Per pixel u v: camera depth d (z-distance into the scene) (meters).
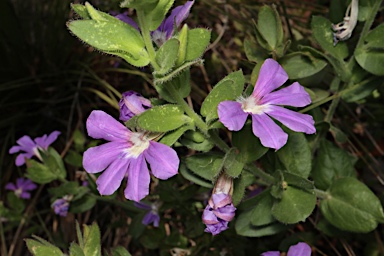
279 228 0.30
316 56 0.31
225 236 0.35
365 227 0.30
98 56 0.47
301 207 0.28
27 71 0.48
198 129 0.26
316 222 0.35
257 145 0.28
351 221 0.30
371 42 0.30
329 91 0.35
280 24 0.31
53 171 0.35
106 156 0.24
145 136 0.24
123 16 0.26
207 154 0.28
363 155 0.40
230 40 0.45
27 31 0.49
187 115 0.25
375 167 0.39
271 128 0.23
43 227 0.41
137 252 0.41
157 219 0.34
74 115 0.47
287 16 0.40
